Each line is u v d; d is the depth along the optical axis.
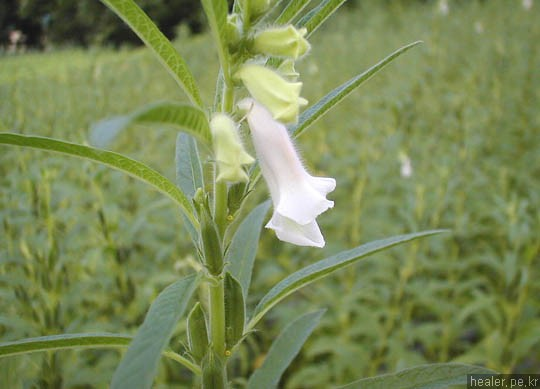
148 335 0.07
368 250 0.10
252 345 0.27
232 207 0.09
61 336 0.09
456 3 1.20
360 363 0.26
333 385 0.26
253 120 0.09
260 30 0.09
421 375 0.10
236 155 0.08
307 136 0.54
